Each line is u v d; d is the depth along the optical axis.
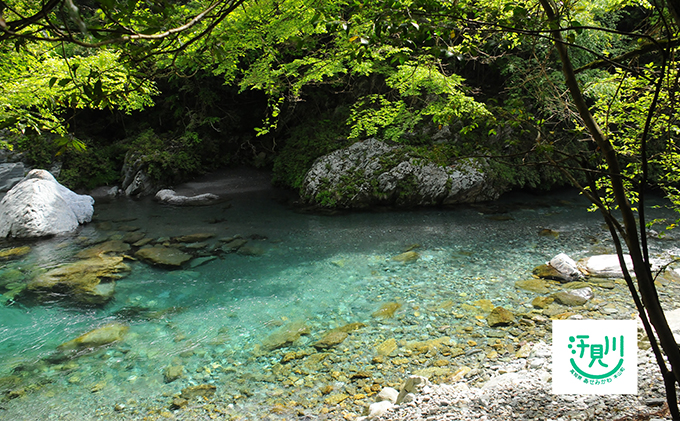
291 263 8.62
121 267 8.55
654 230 9.52
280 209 13.58
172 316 6.47
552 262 7.66
